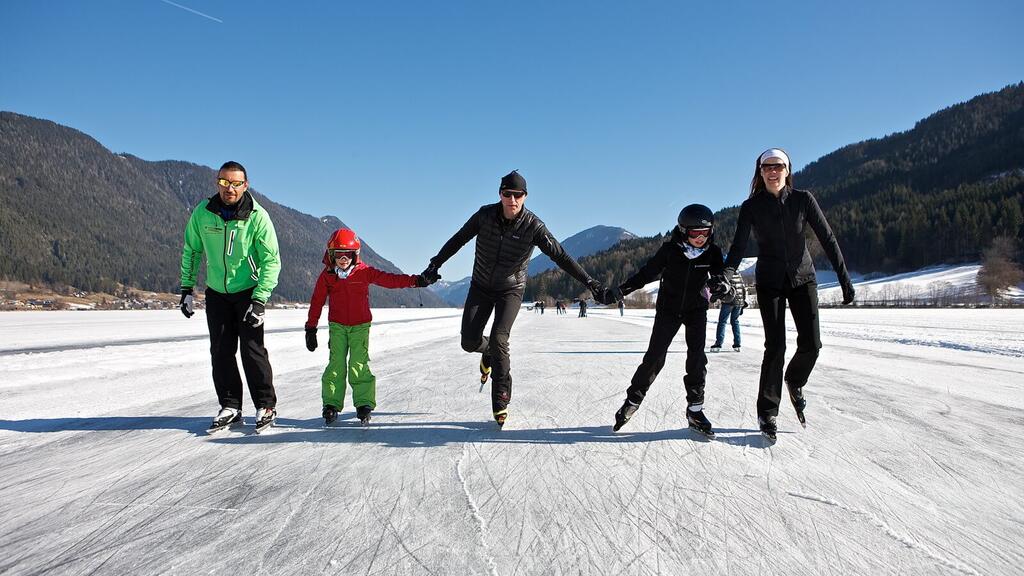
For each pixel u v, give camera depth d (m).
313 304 4.08
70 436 3.73
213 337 3.85
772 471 2.95
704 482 2.77
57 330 15.98
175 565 1.92
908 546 2.05
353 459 3.17
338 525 2.25
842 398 5.05
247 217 3.73
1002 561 1.93
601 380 6.18
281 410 4.61
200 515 2.36
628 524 2.25
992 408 4.60
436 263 4.15
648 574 1.84
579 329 18.59
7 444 3.53
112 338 12.63
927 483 2.75
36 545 2.08
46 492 2.65
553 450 3.35
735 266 3.54
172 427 3.99
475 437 3.67
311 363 7.99
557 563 1.92
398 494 2.60
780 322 3.61
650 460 3.14
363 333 4.11
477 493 2.62
